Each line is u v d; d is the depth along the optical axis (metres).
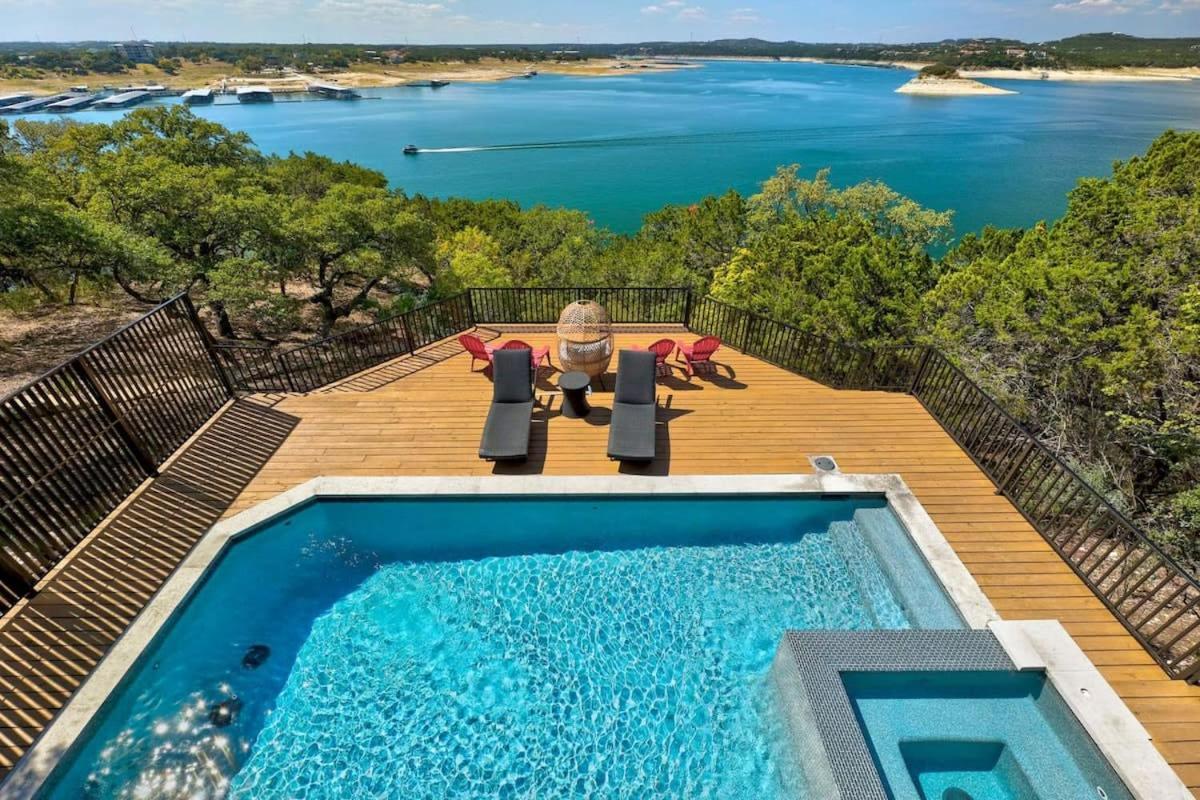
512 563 6.03
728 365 9.56
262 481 6.65
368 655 5.07
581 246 33.66
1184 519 8.50
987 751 4.26
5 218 11.62
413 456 7.11
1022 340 11.23
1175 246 10.26
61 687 4.40
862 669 4.43
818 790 3.91
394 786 4.17
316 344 8.84
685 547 6.23
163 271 14.48
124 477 6.23
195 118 23.45
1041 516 6.15
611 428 7.17
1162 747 3.98
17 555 5.05
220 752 4.31
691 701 4.75
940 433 7.68
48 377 5.33
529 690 4.83
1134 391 9.53
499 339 10.48
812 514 6.63
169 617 5.02
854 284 14.50
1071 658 4.54
